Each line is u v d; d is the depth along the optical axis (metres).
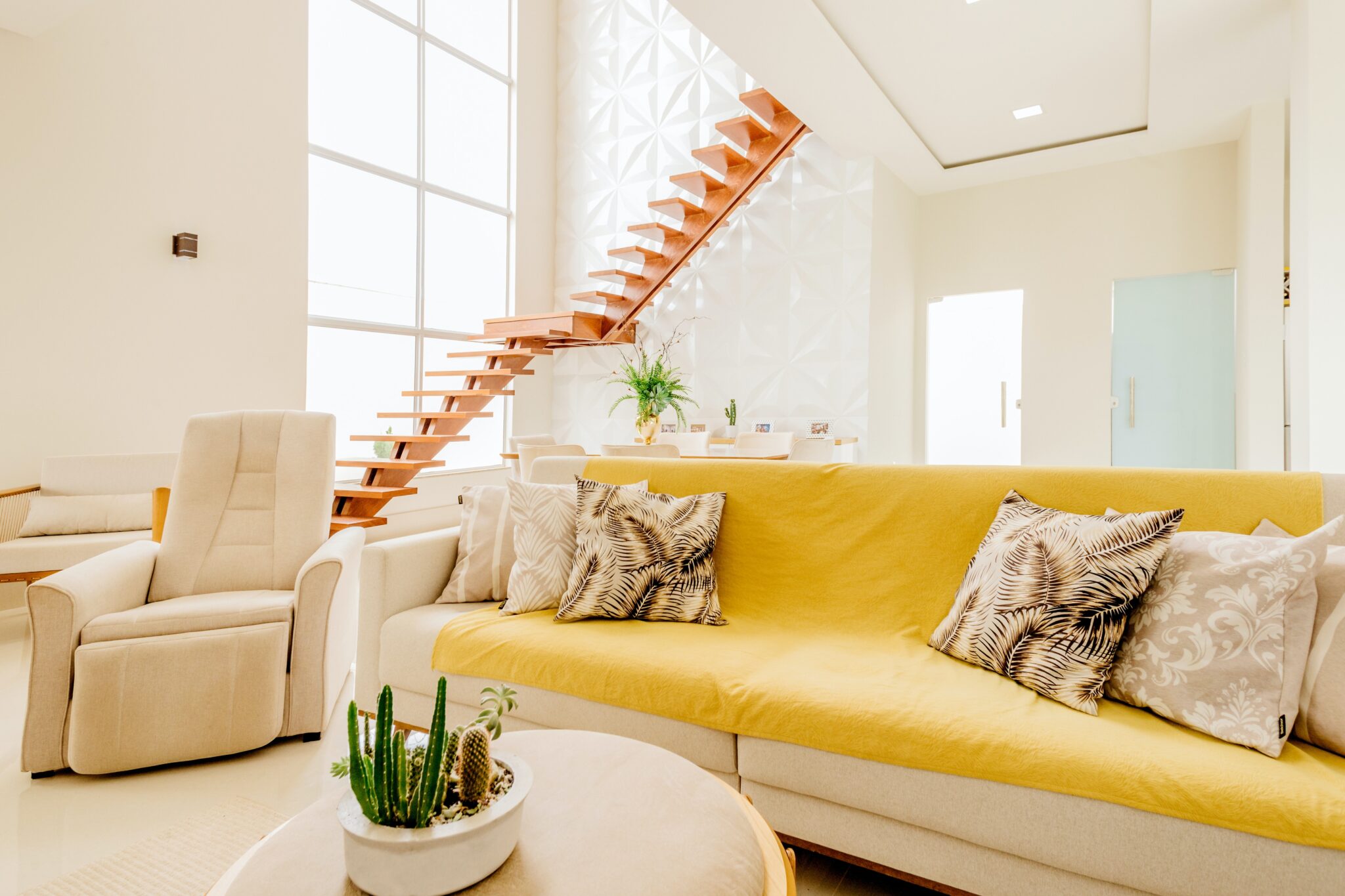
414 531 6.18
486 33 7.30
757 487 2.28
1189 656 1.36
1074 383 5.78
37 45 4.07
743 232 6.40
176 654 2.02
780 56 4.14
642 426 5.72
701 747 1.61
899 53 4.22
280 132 5.27
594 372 7.60
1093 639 1.48
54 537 3.56
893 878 1.58
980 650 1.66
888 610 1.99
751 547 2.23
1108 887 1.21
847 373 5.81
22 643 3.34
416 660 2.04
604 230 7.58
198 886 1.53
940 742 1.34
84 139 4.27
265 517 2.56
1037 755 1.26
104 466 3.89
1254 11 3.57
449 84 6.95
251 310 5.10
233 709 2.06
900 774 1.38
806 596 2.10
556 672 1.80
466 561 2.36
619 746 1.26
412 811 0.86
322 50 6.01
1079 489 1.83
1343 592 1.28
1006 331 6.11
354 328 6.07
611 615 2.07
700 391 6.70
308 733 2.23
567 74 7.84
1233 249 5.19
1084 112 4.94
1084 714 1.40
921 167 5.85
